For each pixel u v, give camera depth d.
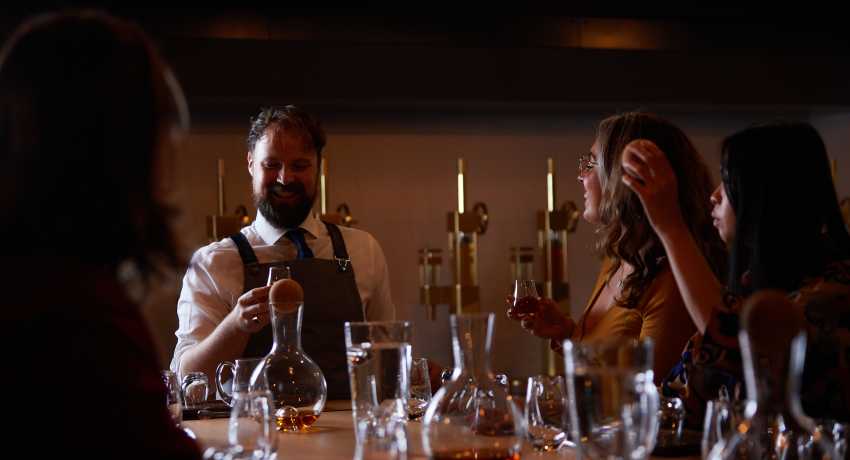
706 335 1.83
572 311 5.11
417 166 4.93
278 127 3.19
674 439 1.76
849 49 4.83
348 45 4.34
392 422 1.45
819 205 1.89
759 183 1.89
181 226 1.17
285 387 2.08
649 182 1.90
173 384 1.98
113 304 1.05
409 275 4.91
